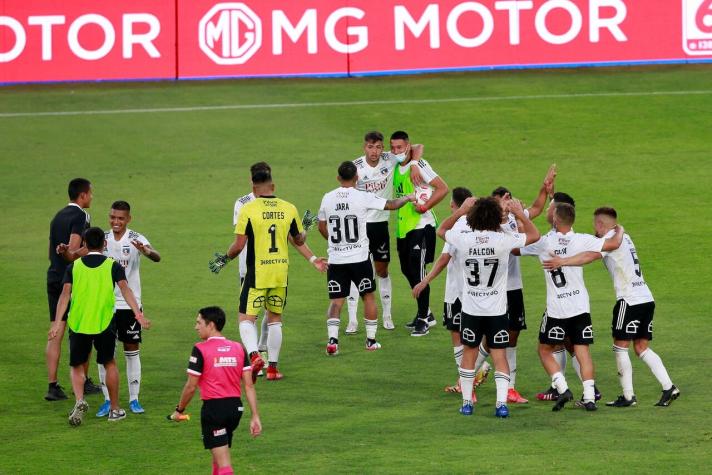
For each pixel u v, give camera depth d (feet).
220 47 348.18
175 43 348.18
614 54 348.18
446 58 349.61
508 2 347.15
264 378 150.20
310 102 328.49
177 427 130.11
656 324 170.09
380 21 350.43
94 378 152.05
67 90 346.13
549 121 306.55
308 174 265.54
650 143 286.66
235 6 346.54
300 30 349.20
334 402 138.31
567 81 344.08
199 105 328.70
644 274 196.34
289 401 138.92
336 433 125.29
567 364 157.17
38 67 345.10
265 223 145.79
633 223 227.40
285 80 353.51
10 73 345.31
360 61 351.87
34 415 135.85
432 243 173.27
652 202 241.55
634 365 152.87
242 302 147.23
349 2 349.00
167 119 315.99
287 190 252.42
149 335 170.19
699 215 231.91
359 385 145.89
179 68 348.59
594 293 187.73
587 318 132.16
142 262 209.87
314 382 147.54
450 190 252.01
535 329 171.01
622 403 134.41
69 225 144.77
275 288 147.54
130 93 341.62
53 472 114.21
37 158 284.20
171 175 269.64
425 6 349.00
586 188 252.01
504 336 130.41
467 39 349.20
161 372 153.38
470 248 128.16
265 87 346.13
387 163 173.06
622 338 133.59
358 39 351.05
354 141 292.40
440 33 349.82
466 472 110.11
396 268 208.95
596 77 347.36
